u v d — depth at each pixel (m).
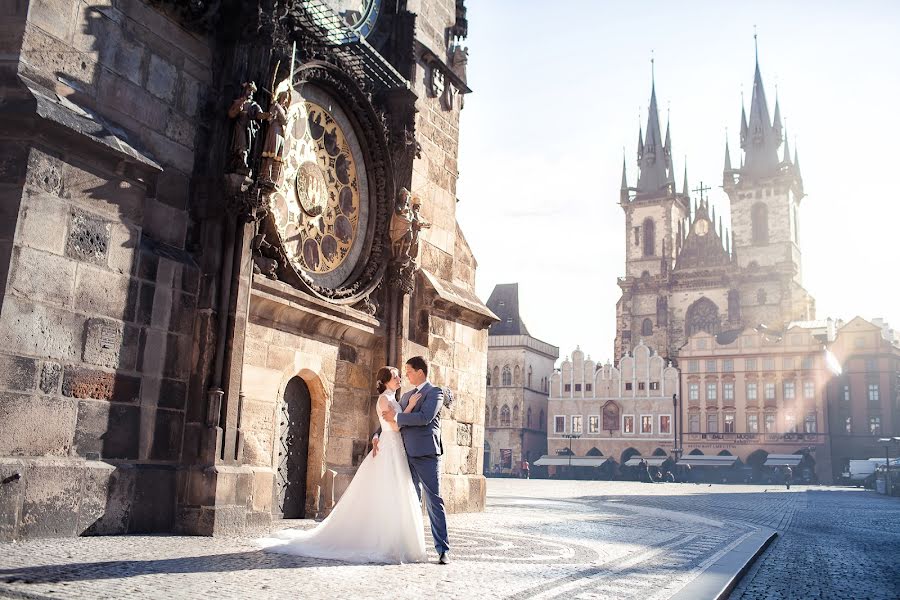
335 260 14.06
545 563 8.62
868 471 72.81
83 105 9.54
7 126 8.58
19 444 8.34
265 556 8.00
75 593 5.48
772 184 119.38
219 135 11.30
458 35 19.27
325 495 13.08
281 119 11.33
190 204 11.03
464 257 19.28
